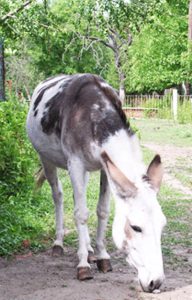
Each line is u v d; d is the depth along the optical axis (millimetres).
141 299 5047
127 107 34656
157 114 31953
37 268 6051
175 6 33500
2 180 8883
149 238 4535
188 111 28344
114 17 12250
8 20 12141
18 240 6820
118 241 4699
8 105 11133
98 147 5344
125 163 4977
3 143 8875
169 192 10453
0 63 12906
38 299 5043
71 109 5773
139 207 4602
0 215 7391
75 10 13523
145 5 12328
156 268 4488
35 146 6691
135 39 34000
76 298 5027
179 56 31719
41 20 12586
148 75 32594
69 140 5703
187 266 6234
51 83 6664
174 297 5105
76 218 5730
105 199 5891
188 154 16094
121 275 5770
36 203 8758
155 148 17406
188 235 7543
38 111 6457
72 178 5723
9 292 5277
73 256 6523
